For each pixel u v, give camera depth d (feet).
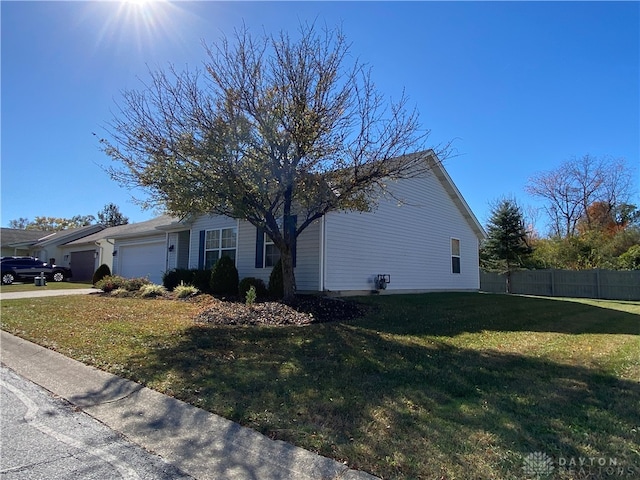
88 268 95.45
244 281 40.09
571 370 16.74
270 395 13.35
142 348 19.92
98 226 109.09
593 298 68.13
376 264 45.21
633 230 96.89
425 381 14.92
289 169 29.32
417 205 51.62
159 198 30.60
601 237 97.45
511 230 80.02
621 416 11.61
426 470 8.60
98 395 14.20
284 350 19.61
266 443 10.14
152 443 10.59
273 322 27.30
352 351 19.43
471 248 63.16
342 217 41.65
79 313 31.22
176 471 9.14
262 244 45.91
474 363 17.66
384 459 9.08
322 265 39.34
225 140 27.48
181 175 27.53
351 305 33.06
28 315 30.19
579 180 120.47
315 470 8.84
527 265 85.76
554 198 124.67
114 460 9.68
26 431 11.44
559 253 92.89
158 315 30.53
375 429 10.69
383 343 21.17
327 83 29.12
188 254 61.82
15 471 9.14
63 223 205.67
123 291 46.96
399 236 48.75
